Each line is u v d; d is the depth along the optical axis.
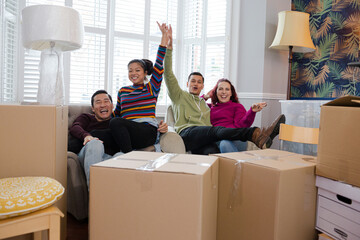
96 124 2.41
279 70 3.60
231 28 3.59
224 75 3.62
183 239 1.10
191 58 3.80
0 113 1.35
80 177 1.93
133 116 2.38
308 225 1.37
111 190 1.16
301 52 3.57
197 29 3.73
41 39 1.86
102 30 3.28
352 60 3.25
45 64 1.84
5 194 1.10
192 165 1.22
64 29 1.89
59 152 1.50
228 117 2.77
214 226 1.39
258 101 3.44
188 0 3.78
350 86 3.27
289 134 1.74
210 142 2.47
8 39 2.73
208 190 1.19
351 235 1.21
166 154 1.44
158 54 2.47
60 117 1.51
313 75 3.56
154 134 2.32
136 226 1.14
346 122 1.21
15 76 2.85
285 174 1.22
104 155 2.04
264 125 3.47
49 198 1.16
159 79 2.48
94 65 3.28
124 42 3.47
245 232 1.34
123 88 2.53
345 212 1.24
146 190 1.13
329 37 3.43
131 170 1.14
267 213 1.25
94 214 1.18
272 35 3.46
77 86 3.20
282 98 3.68
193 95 2.83
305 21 3.10
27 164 1.38
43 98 1.82
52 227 1.15
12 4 2.79
